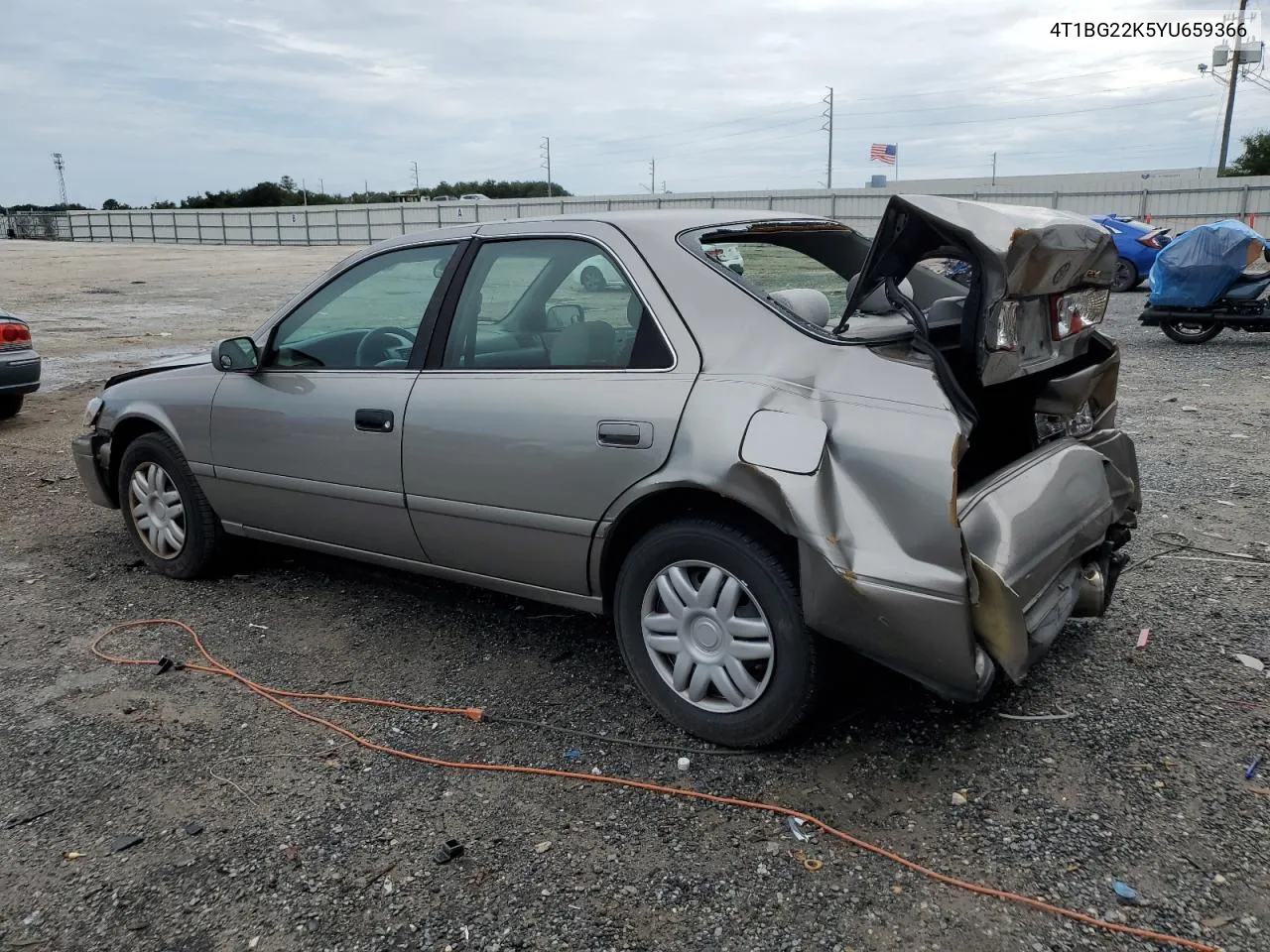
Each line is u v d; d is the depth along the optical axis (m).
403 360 3.86
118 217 72.19
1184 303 11.45
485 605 4.50
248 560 5.07
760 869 2.61
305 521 4.25
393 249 4.00
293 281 27.02
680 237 3.33
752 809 2.86
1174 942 2.29
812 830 2.76
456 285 3.74
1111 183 38.06
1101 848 2.63
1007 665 2.66
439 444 3.62
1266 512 5.39
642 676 3.33
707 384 3.02
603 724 3.38
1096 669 3.61
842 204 42.34
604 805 2.91
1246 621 3.99
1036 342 3.16
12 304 20.17
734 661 3.08
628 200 48.91
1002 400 3.56
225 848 2.77
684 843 2.72
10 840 2.82
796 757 3.11
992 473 3.21
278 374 4.26
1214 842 2.63
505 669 3.83
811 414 2.82
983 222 2.70
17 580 4.94
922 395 2.72
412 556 3.94
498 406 3.46
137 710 3.57
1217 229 11.26
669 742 3.24
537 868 2.64
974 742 3.16
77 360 12.45
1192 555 4.76
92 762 3.22
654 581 3.24
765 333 3.03
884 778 2.98
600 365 3.30
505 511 3.49
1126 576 4.51
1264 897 2.42
